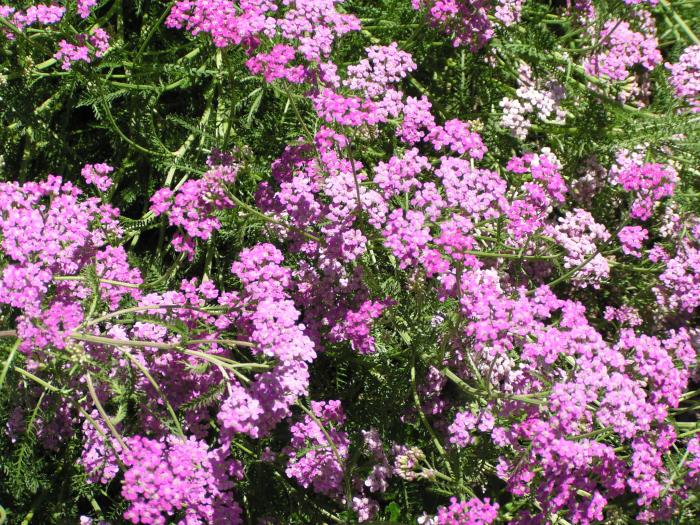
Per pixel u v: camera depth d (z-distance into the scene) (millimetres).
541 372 602
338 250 598
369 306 613
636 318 692
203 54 706
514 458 605
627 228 637
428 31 695
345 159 608
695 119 686
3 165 678
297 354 560
